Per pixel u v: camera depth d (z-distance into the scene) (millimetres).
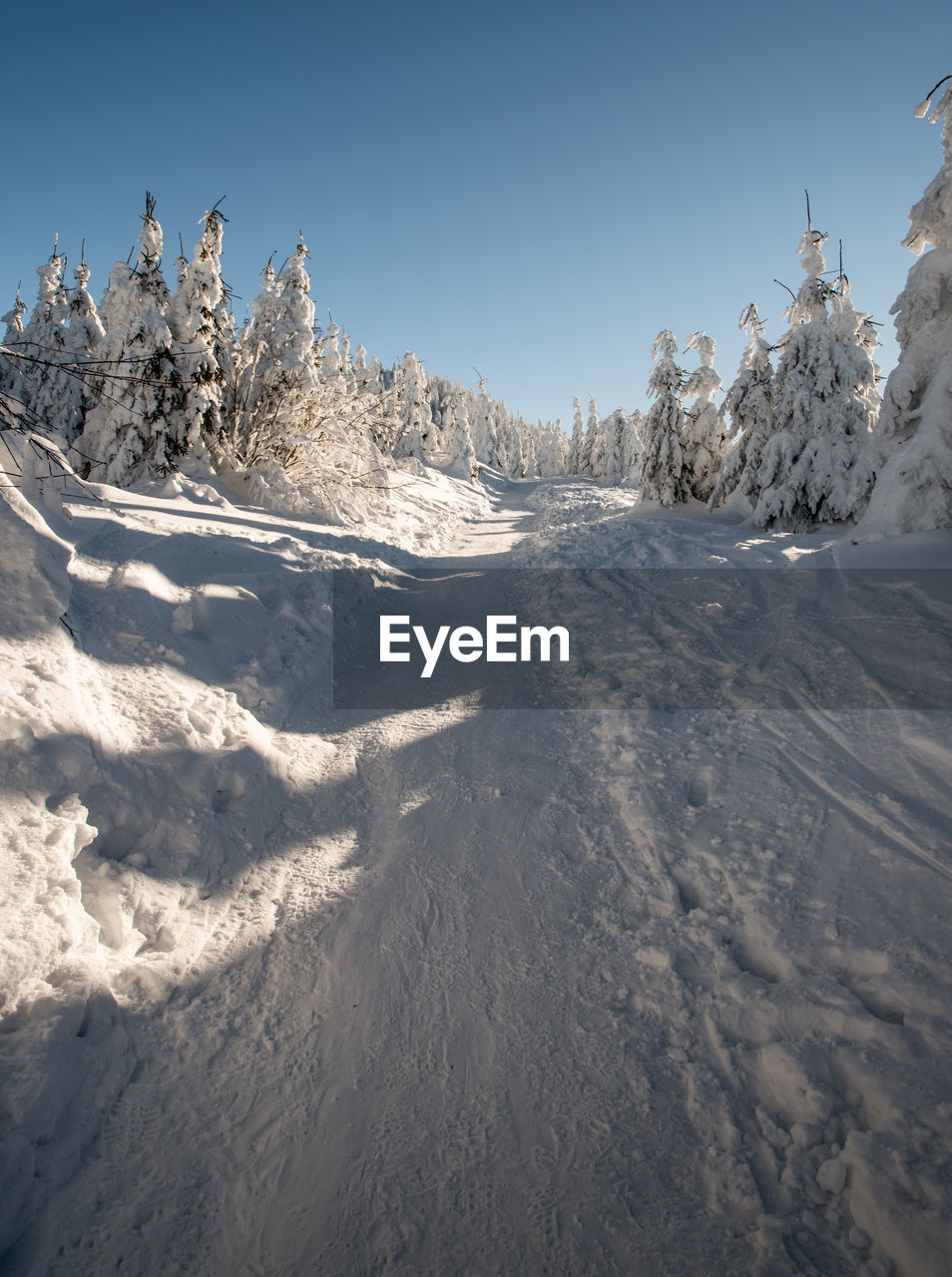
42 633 4078
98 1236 2055
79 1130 2312
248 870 3764
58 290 19984
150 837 3561
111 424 12227
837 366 15422
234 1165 2307
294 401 15078
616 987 3004
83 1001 2646
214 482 13078
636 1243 2057
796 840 3666
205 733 4379
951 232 10578
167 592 5840
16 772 3199
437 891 3672
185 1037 2768
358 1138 2400
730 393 18391
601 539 13305
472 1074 2635
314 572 8594
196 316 13328
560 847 3992
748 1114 2420
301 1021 2893
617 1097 2516
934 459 9570
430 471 34188
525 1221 2131
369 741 5402
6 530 4297
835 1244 2018
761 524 15430
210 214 13328
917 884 3209
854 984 2785
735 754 4656
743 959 3074
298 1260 2031
